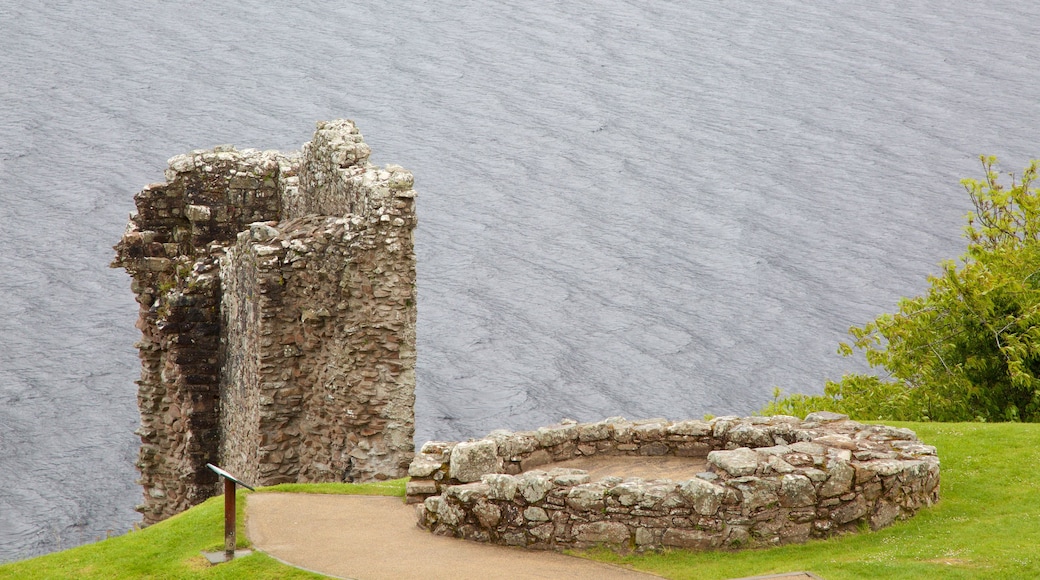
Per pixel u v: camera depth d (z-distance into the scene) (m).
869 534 79.12
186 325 155.50
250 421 139.00
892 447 87.00
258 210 161.50
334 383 130.25
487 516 82.19
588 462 96.88
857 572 71.12
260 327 133.12
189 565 80.25
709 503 77.50
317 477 133.62
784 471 78.75
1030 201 161.75
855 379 157.12
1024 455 93.25
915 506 82.31
